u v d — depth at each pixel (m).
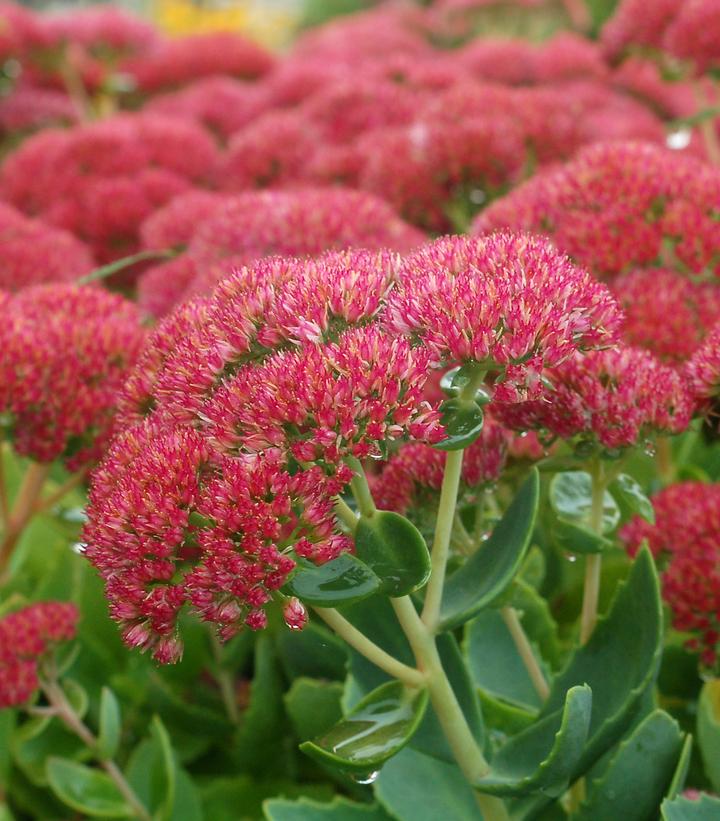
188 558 0.41
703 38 0.82
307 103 1.07
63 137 1.12
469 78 1.11
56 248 0.82
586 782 0.50
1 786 0.63
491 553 0.45
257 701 0.61
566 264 0.44
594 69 1.23
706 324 0.56
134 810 0.60
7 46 1.37
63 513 0.66
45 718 0.61
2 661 0.57
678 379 0.48
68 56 1.44
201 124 1.31
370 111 0.98
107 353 0.58
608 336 0.43
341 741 0.43
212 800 0.62
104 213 0.97
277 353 0.42
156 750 0.59
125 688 0.65
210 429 0.41
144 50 1.48
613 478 0.49
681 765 0.46
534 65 1.28
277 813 0.50
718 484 0.56
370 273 0.43
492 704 0.53
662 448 0.64
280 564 0.39
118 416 0.47
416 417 0.40
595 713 0.47
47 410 0.57
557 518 0.48
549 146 0.86
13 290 0.78
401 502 0.49
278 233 0.66
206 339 0.44
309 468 0.40
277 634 0.61
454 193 0.83
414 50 1.52
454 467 0.44
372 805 0.52
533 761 0.45
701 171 0.60
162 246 0.85
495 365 0.41
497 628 0.56
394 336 0.42
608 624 0.48
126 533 0.41
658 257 0.61
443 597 0.45
